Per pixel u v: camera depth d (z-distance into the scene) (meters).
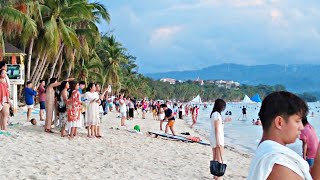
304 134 6.21
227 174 11.75
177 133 24.75
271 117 2.36
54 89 15.26
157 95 178.00
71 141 13.36
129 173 9.82
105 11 45.62
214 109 9.13
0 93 12.84
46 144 12.16
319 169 2.33
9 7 30.81
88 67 56.09
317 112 99.31
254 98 64.50
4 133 12.62
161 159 12.91
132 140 16.66
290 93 2.42
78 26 43.94
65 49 43.16
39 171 8.70
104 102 34.97
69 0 39.03
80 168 9.62
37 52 39.16
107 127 21.98
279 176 2.17
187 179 10.20
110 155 12.12
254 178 2.26
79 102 13.80
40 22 37.03
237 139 27.44
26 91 18.28
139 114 54.41
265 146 2.31
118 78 70.62
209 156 14.92
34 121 16.14
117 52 66.50
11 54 33.09
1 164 8.89
